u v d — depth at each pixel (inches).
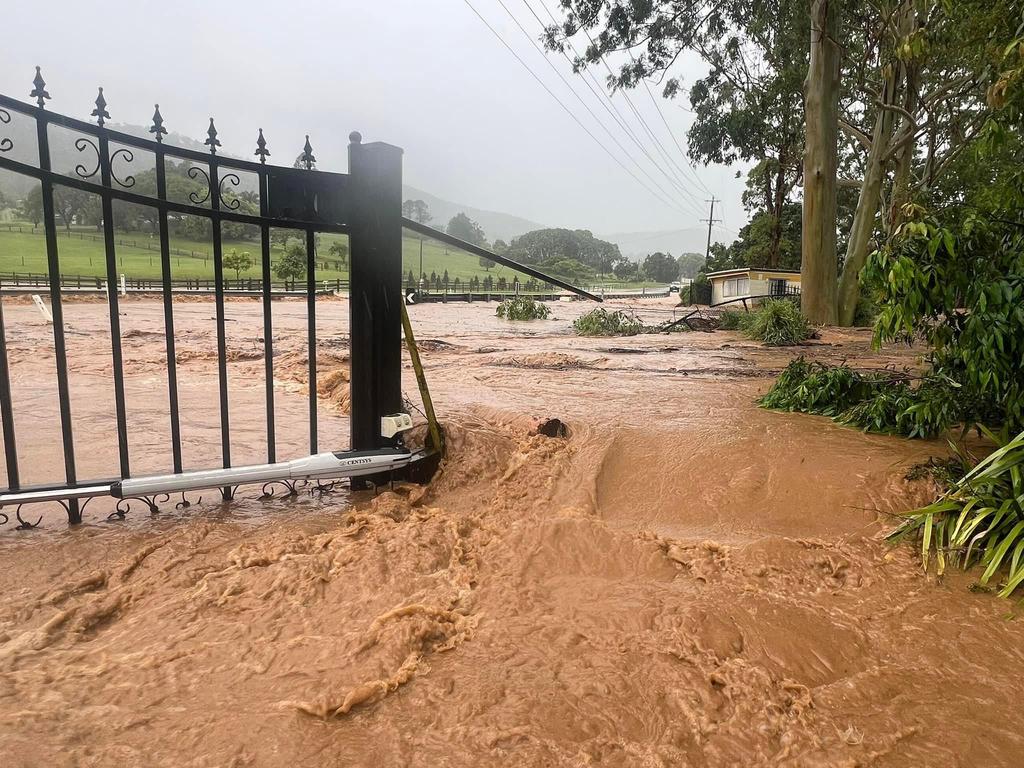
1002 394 144.6
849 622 94.8
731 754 67.4
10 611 90.4
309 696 74.0
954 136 1010.7
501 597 100.3
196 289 1381.6
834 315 817.5
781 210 1686.8
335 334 508.7
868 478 149.8
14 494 116.4
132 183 121.6
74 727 67.9
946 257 143.3
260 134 131.8
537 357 402.9
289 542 115.0
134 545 112.9
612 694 76.1
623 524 134.8
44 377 272.7
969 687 78.8
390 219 145.7
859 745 68.6
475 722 70.7
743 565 112.4
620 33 866.8
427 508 137.8
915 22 726.5
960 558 113.7
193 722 69.5
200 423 201.5
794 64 930.1
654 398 250.8
